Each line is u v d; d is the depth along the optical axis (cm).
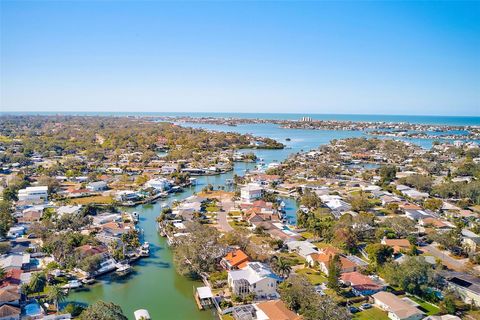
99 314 7394
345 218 14188
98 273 10506
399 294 9438
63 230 13500
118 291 9850
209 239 11356
